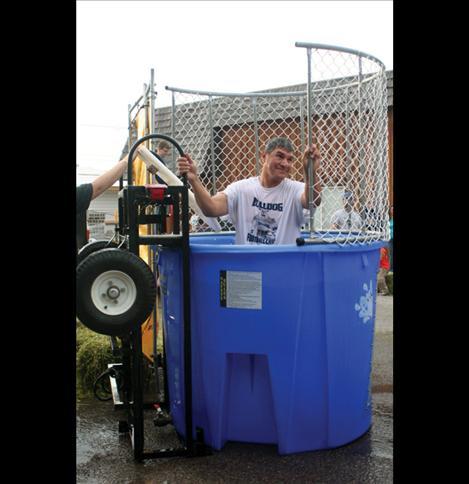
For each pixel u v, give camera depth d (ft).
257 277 9.26
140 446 9.43
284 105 16.12
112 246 10.39
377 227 10.85
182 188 9.25
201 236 13.82
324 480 8.68
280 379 9.37
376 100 10.55
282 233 10.80
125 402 10.82
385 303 24.76
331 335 9.47
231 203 10.84
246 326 9.36
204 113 16.07
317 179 9.75
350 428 10.05
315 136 12.67
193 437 10.15
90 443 10.29
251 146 16.66
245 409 9.77
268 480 8.71
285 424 9.50
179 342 10.15
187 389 9.48
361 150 10.40
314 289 9.33
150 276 8.81
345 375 9.80
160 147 13.85
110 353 13.38
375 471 8.97
